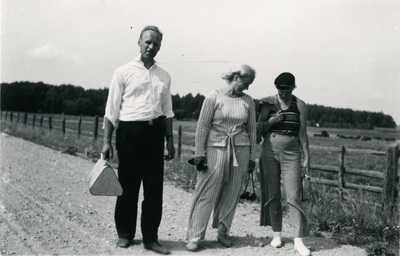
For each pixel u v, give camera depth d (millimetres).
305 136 4703
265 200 4824
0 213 5684
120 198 4492
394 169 6578
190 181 8836
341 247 4828
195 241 4500
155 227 4402
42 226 5211
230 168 4609
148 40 4285
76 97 44656
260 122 4836
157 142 4363
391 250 4570
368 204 6324
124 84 4340
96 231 5102
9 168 9766
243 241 4941
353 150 7547
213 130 4578
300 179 4641
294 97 4754
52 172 9570
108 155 4379
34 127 23875
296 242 4566
